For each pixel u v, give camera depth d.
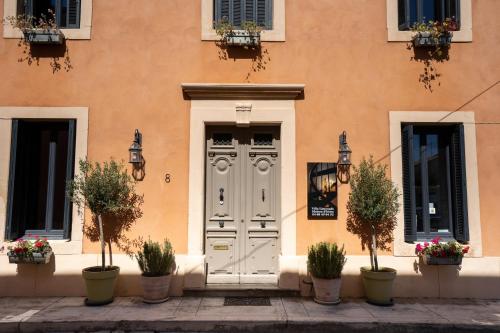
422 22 6.19
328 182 5.98
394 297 5.79
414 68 6.16
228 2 6.33
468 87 6.12
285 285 5.80
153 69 6.11
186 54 6.14
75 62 6.08
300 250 5.89
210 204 6.18
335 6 6.24
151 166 5.99
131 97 6.07
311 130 6.07
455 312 5.16
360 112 6.10
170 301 5.53
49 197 6.05
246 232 6.15
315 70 6.15
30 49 6.07
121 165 5.82
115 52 6.12
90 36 6.11
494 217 5.95
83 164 5.56
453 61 6.16
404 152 6.07
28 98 6.00
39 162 6.16
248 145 6.26
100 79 6.08
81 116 6.00
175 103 6.08
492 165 6.02
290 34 6.19
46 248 5.59
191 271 5.80
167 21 6.18
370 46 6.18
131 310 5.14
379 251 5.91
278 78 6.14
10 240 5.76
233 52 6.16
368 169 5.64
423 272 5.84
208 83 6.05
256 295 5.74
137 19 6.17
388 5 6.21
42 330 4.73
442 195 6.21
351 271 5.86
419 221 6.11
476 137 6.05
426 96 6.11
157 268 5.48
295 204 5.95
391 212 5.61
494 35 6.19
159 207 5.94
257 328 4.78
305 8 6.23
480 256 5.84
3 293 5.73
